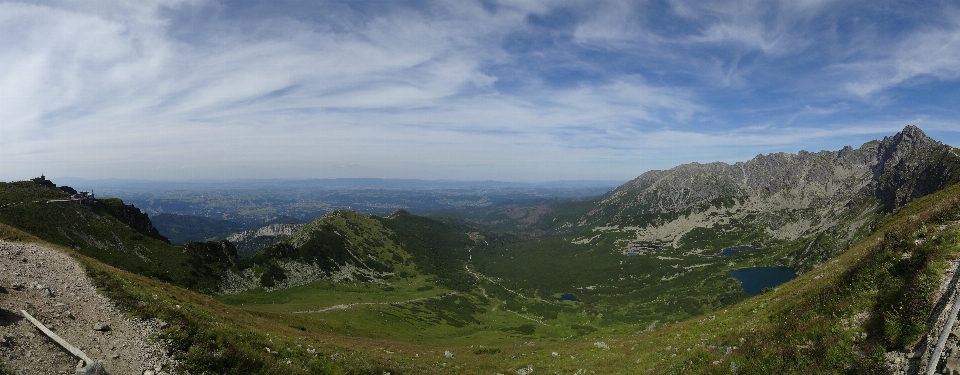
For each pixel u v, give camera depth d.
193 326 25.00
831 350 16.95
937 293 15.45
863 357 15.64
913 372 13.76
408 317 156.38
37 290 24.14
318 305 145.12
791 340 20.33
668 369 27.67
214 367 22.23
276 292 174.00
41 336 19.27
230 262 183.25
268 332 40.28
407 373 35.81
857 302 19.28
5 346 17.33
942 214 20.30
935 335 14.00
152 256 153.50
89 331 21.38
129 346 21.11
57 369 17.47
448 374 38.62
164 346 22.05
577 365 38.69
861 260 23.27
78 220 141.50
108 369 18.66
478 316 193.12
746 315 39.78
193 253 171.75
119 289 27.88
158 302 29.73
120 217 166.12
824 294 23.66
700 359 26.05
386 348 55.62
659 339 42.78
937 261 16.75
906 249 19.83
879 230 64.88
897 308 16.42
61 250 35.22
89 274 29.14
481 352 58.31
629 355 37.97
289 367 26.78
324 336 58.78
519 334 147.38
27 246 32.97
